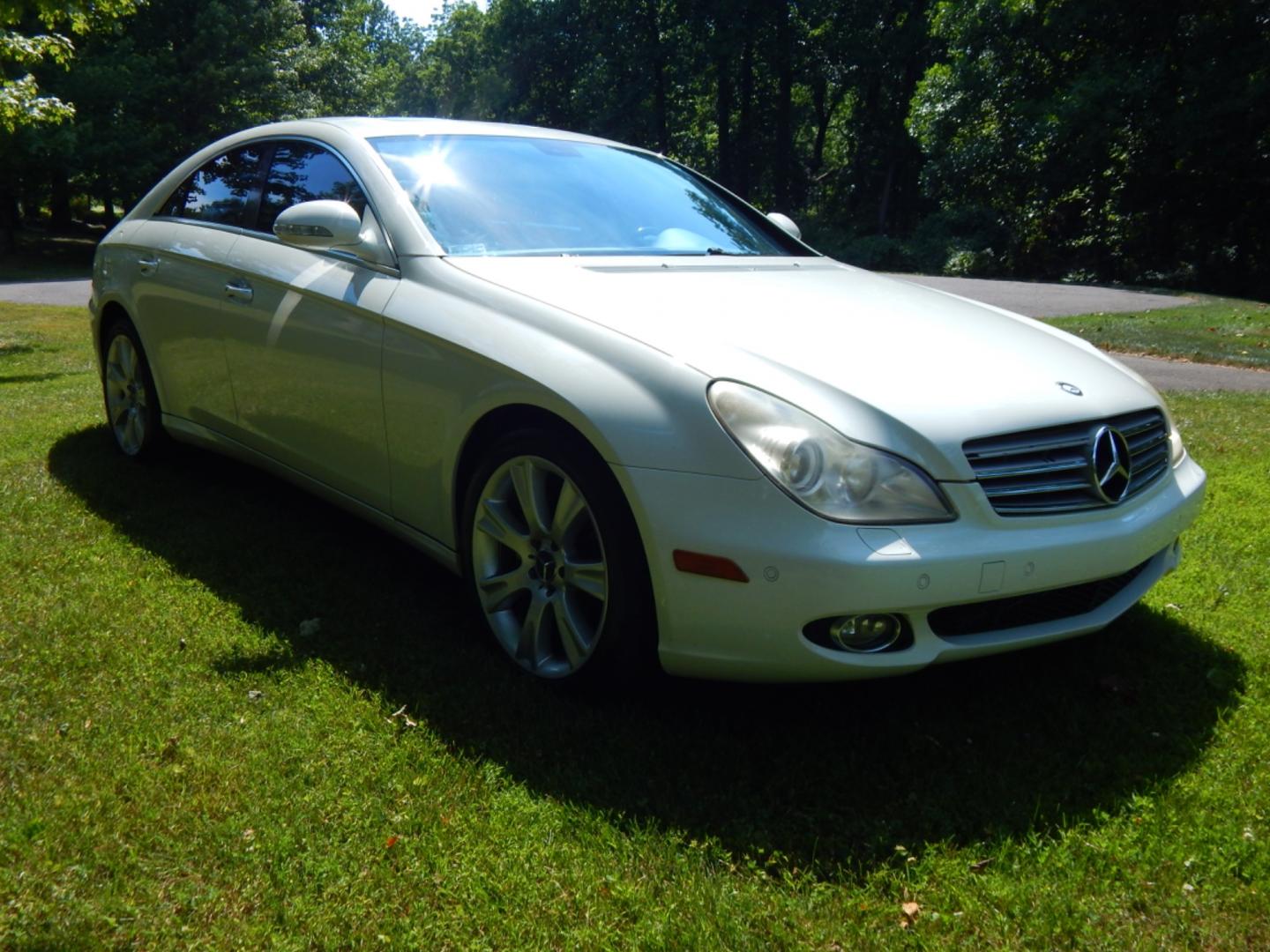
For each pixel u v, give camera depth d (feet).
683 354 8.76
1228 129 86.22
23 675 9.31
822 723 9.11
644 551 8.63
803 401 8.30
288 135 13.67
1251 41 86.43
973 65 99.86
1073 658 10.44
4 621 10.43
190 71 113.39
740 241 13.34
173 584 11.55
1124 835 7.52
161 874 6.80
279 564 12.32
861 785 8.19
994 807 7.89
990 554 8.18
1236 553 13.32
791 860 7.25
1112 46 93.76
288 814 7.45
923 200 142.61
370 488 11.44
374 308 10.87
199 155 15.51
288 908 6.53
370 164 11.99
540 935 6.38
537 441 9.29
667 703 9.36
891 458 8.16
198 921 6.40
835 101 154.30
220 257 13.47
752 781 8.20
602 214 12.51
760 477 8.07
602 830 7.38
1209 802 7.93
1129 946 6.43
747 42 142.20
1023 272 103.50
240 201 13.98
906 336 9.76
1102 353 11.20
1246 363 31.99
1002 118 99.40
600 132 156.46
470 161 12.54
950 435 8.33
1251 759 8.57
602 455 8.64
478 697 9.31
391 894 6.70
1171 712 9.34
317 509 14.29
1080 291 64.23
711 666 8.48
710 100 165.07
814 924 6.58
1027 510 8.55
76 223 144.97
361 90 140.15
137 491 14.83
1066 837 7.47
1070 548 8.58
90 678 9.34
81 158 103.71
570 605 9.35
